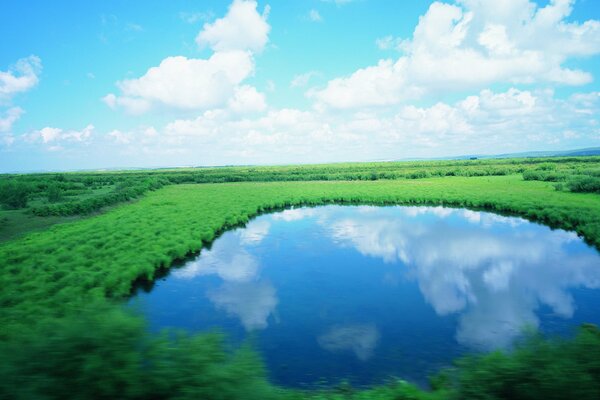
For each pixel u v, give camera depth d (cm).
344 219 3844
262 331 1416
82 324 579
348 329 1425
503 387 632
